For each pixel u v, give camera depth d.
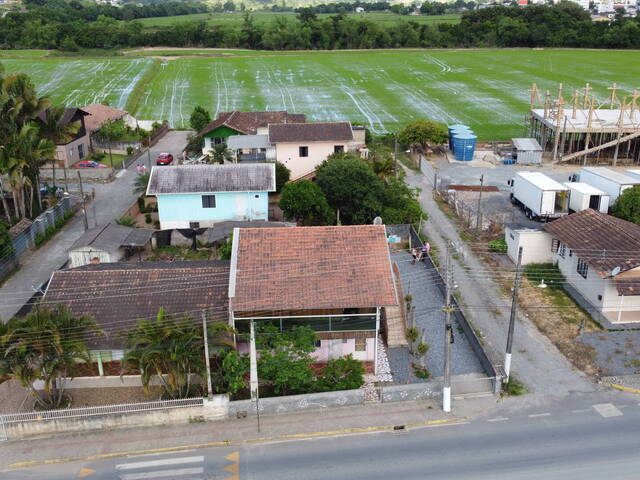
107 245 43.09
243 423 28.69
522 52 166.50
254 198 50.19
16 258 45.44
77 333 28.83
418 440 27.19
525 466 25.23
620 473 24.69
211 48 182.50
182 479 24.97
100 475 25.38
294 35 178.50
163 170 51.12
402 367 33.22
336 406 29.75
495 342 35.34
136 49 177.25
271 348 30.58
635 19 178.00
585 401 29.84
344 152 60.00
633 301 37.59
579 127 70.56
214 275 34.25
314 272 32.19
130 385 31.48
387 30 183.88
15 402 30.42
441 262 46.09
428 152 76.31
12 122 49.78
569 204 52.38
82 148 74.25
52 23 184.25
